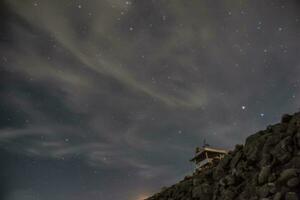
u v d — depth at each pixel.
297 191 5.11
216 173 7.85
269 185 5.58
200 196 7.87
